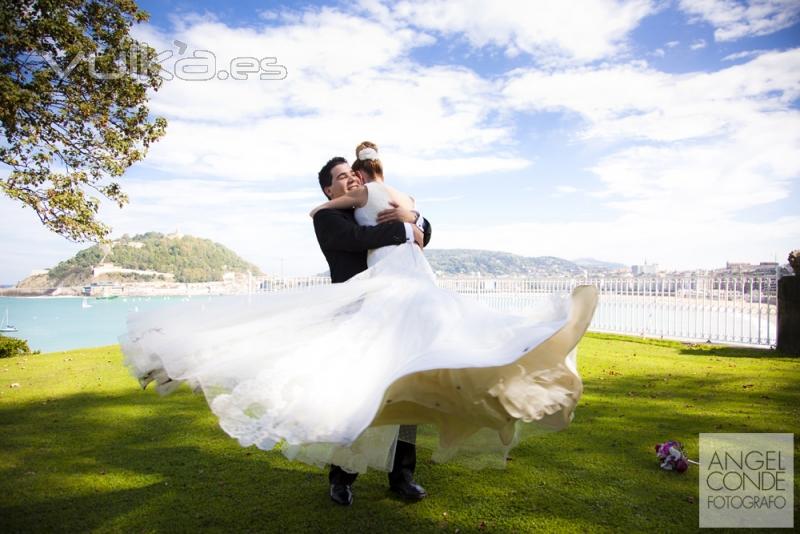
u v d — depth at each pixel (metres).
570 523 2.69
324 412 1.90
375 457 2.58
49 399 5.78
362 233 2.91
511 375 2.24
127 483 3.29
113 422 4.79
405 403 2.32
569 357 2.50
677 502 2.97
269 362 2.15
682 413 5.06
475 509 2.87
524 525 2.67
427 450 3.98
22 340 10.98
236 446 4.05
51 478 3.38
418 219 3.17
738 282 11.55
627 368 7.95
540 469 3.50
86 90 12.39
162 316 2.59
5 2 10.87
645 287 13.52
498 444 2.55
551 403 2.28
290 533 2.59
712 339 11.86
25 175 11.75
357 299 2.59
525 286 16.48
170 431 4.49
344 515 2.79
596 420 4.79
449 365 1.87
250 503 2.96
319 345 2.24
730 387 6.42
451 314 2.34
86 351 10.38
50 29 11.35
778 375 7.30
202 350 2.30
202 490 3.16
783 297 9.97
